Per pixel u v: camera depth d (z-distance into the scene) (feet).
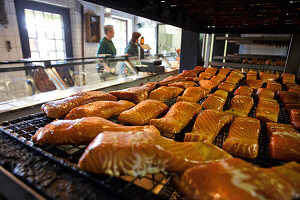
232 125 3.49
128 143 2.23
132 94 4.92
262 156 3.15
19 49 15.64
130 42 16.29
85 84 9.84
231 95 6.07
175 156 2.16
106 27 15.40
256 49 23.03
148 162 2.14
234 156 2.97
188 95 5.10
